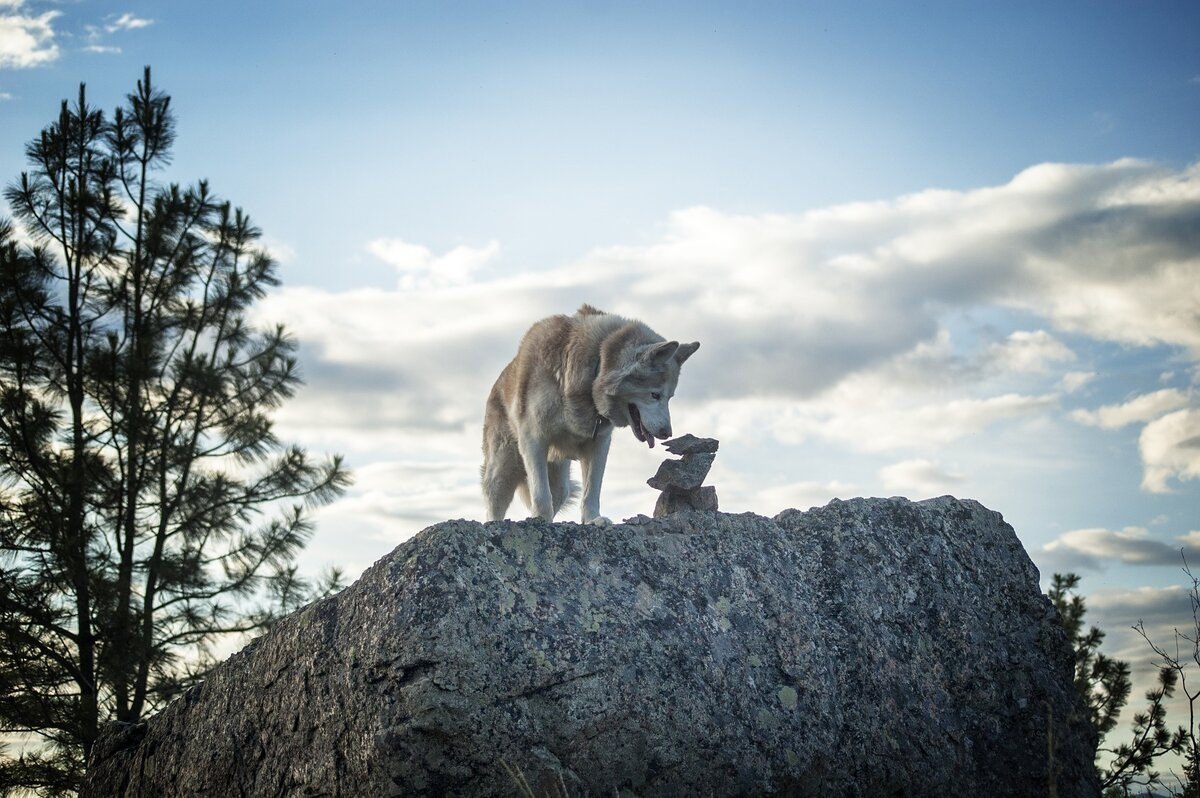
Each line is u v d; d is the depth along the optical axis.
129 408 13.16
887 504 4.79
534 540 3.99
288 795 4.00
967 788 4.27
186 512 13.12
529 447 7.18
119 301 13.66
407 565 3.79
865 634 4.36
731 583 4.24
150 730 4.96
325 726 3.88
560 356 7.12
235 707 4.43
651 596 4.04
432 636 3.60
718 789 3.82
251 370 13.97
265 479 13.60
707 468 4.94
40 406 12.55
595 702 3.72
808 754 3.99
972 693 4.45
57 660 12.35
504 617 3.73
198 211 14.16
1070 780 4.46
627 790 3.69
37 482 12.99
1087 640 8.41
